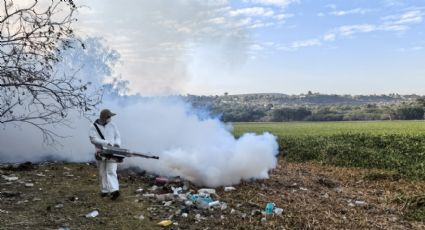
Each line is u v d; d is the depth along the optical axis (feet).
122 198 32.71
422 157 61.41
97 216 28.22
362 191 41.29
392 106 346.74
